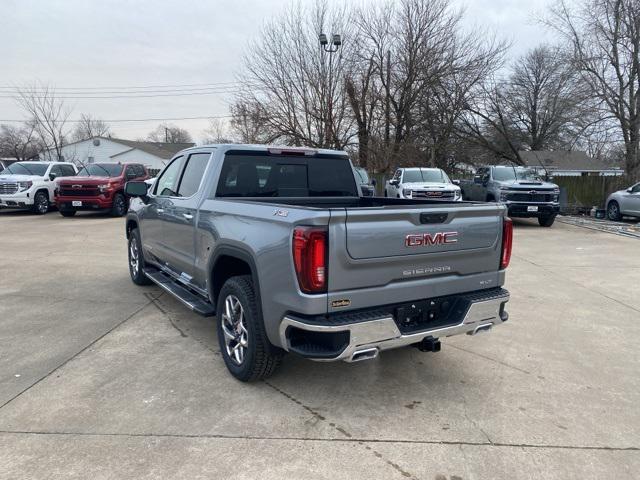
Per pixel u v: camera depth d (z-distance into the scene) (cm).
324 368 415
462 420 333
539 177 1639
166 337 482
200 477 266
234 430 314
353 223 309
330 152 527
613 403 362
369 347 315
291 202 493
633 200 1581
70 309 571
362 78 2773
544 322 554
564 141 2441
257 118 2575
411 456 290
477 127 3309
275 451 292
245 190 468
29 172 1747
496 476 273
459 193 1535
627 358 451
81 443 296
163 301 607
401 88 2931
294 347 323
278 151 483
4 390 364
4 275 744
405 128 3019
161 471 271
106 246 1021
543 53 4312
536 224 1606
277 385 381
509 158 3491
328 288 305
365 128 2866
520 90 4400
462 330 358
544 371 418
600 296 671
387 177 2800
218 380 387
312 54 2569
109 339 474
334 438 308
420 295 344
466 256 364
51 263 838
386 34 2838
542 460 288
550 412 347
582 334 515
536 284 739
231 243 375
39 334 486
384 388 380
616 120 2084
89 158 6100
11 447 291
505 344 483
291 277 311
